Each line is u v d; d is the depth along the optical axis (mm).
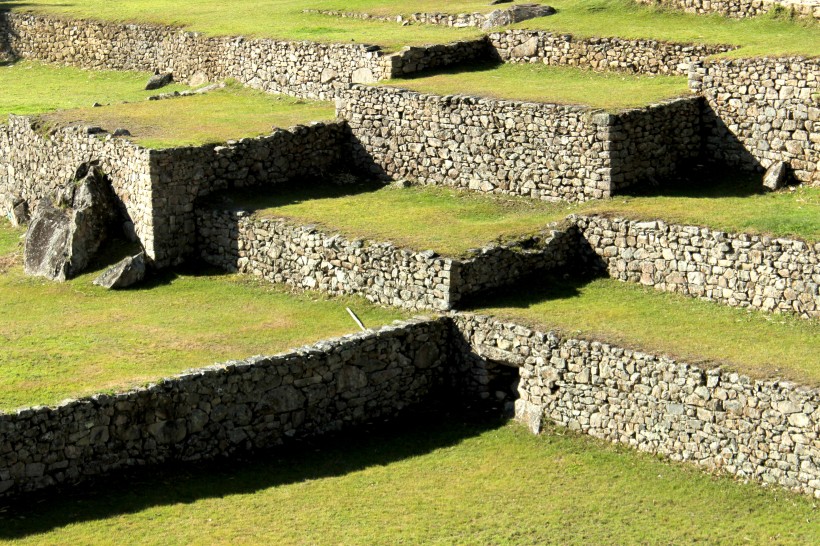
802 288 55938
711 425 50469
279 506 49031
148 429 50938
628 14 82500
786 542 45875
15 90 95438
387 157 73688
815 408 48031
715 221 59594
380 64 79625
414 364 57500
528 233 62125
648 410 52094
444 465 52562
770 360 51438
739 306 57719
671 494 49438
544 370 54969
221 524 47469
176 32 94438
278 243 66188
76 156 75062
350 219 66250
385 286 61375
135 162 69750
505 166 68875
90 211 70250
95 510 47969
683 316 57094
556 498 49562
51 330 61531
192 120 77562
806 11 76438
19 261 72312
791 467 48656
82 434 49500
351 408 55812
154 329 61094
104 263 69812
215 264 69500
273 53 85500
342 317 61125
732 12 79375
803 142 65438
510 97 70000
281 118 77562
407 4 95875
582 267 62625
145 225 69312
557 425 54719
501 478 51281
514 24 83375
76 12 103812
